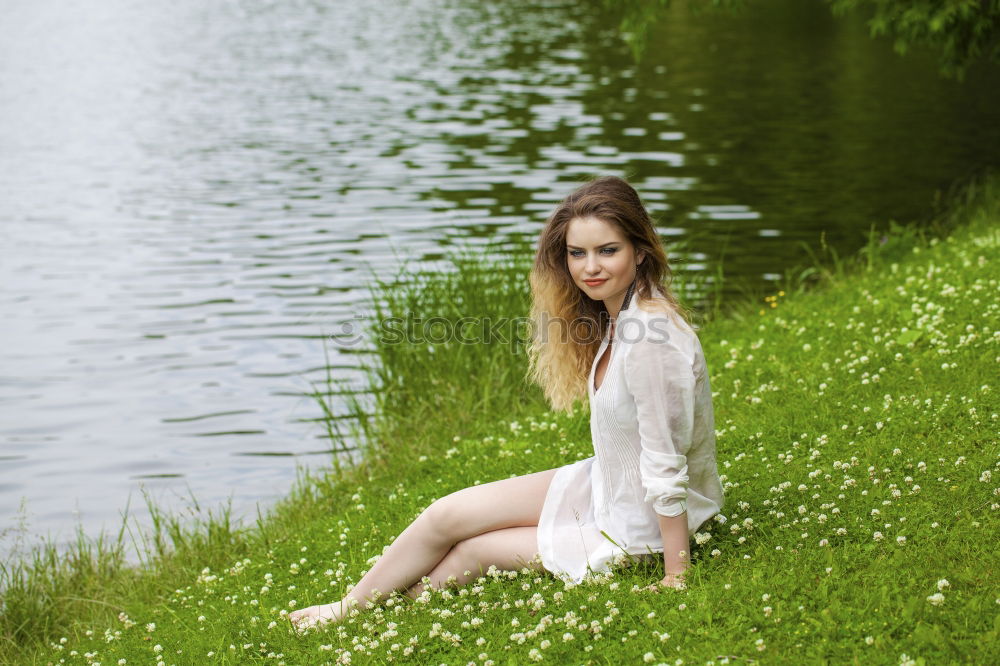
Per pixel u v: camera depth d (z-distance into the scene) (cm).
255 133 2153
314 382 955
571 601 405
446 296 944
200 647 446
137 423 886
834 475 504
